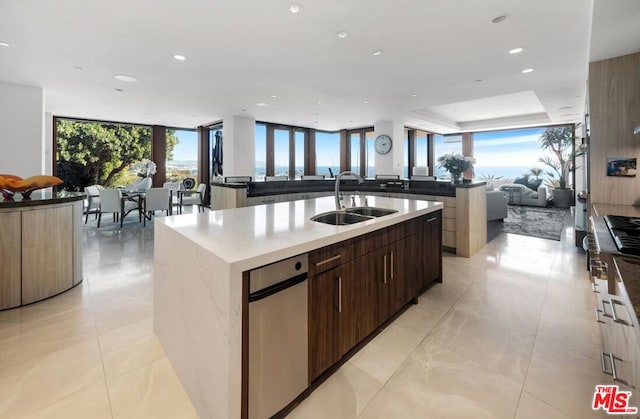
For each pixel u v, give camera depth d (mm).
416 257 2619
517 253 4266
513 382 1677
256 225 1886
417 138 10812
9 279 2482
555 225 6250
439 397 1569
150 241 4766
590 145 3168
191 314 1517
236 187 4734
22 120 4535
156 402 1529
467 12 2496
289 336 1431
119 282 3096
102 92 4957
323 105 6027
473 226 4191
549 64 3680
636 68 2941
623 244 1395
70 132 8664
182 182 9000
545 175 9562
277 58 3475
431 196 4523
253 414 1297
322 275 1603
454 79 4254
